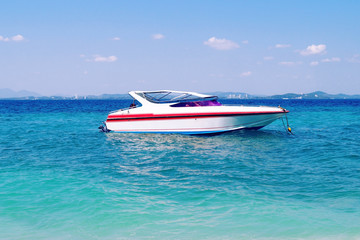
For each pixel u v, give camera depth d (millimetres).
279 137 15719
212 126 15711
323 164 9570
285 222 5375
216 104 16125
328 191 6945
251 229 5137
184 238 4863
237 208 6012
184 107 15992
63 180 8094
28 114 41031
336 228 5141
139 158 11102
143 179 8203
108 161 10625
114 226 5301
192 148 12969
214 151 12164
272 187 7305
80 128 22078
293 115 35531
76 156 11562
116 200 6523
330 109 54094
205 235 4957
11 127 22641
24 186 7535
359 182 7578
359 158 10312
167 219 5555
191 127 15969
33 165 9953
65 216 5730
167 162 10336
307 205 6129
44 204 6312
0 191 7137
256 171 8836
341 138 15164
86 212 5895
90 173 8891
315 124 23359
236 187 7336
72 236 4977
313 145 13125
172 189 7262
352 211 5805
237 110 15359
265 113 15328
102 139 15969
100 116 36875
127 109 17438
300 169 8977
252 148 12719
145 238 4883
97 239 4879
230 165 9664
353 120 27250
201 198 6602
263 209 5941
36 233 5086
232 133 16578
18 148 13391
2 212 5926
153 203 6340
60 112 46844
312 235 4918
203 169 9219
